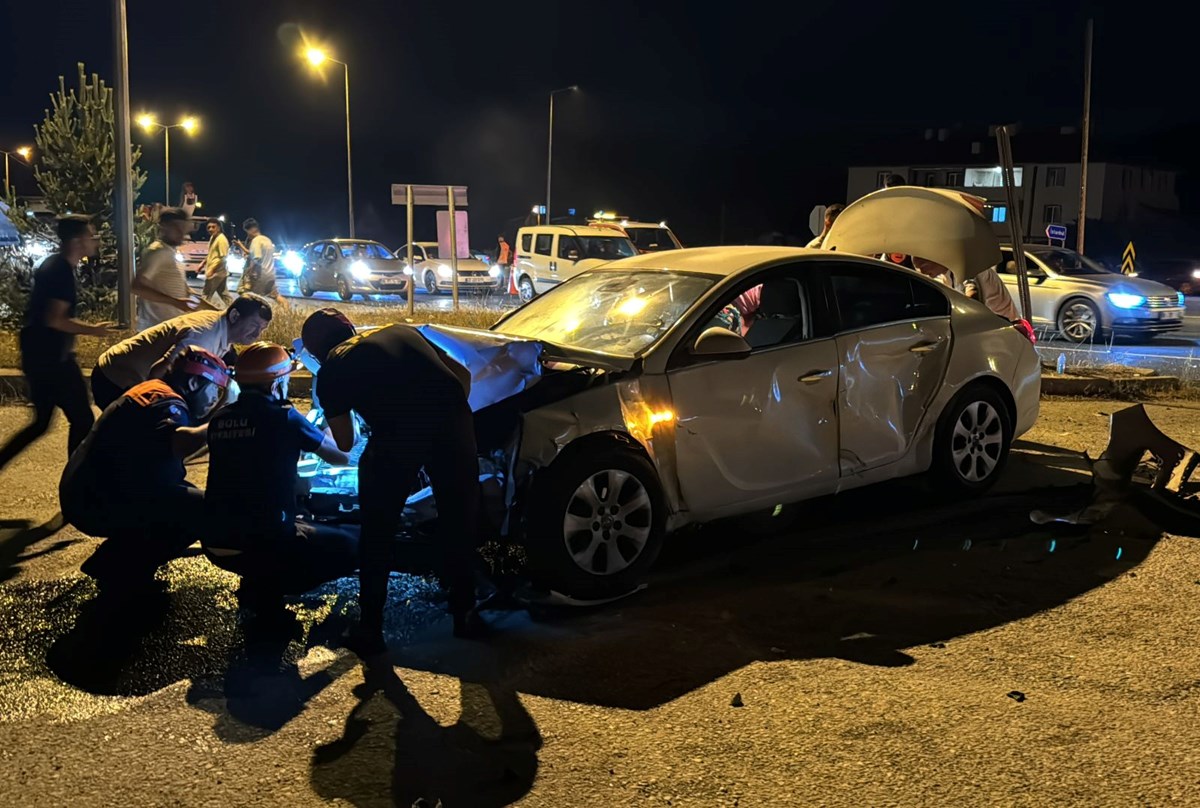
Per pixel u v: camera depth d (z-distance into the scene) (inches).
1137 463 236.5
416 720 146.1
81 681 158.7
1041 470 284.0
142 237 565.3
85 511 188.9
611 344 212.5
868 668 161.8
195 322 232.5
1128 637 173.0
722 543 223.9
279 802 125.3
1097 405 392.2
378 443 167.9
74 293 241.6
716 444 204.8
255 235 623.8
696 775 131.3
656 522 196.1
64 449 305.9
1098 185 2465.6
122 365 230.8
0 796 126.3
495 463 188.7
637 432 194.4
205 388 209.3
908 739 139.8
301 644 173.0
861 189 2719.0
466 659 166.1
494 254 1678.2
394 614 185.6
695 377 203.2
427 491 193.6
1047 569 205.0
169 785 129.1
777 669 161.6
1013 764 133.4
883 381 229.8
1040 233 2522.1
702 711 148.2
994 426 253.1
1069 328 684.7
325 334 178.1
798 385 215.5
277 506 181.9
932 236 293.7
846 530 231.1
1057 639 172.4
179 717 147.2
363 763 134.6
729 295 214.1
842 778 130.3
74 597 193.3
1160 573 202.1
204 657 167.8
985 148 2618.1
